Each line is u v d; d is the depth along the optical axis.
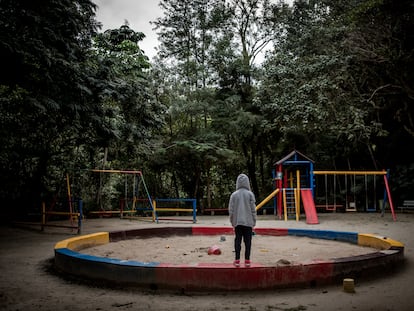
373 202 19.72
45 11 9.45
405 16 13.98
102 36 17.09
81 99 10.89
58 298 4.29
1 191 14.46
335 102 15.27
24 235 10.23
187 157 18.86
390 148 19.30
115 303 4.08
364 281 4.96
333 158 20.80
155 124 15.53
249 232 5.51
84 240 7.78
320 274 4.76
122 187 19.89
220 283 4.48
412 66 14.79
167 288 4.54
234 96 18.73
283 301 4.11
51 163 15.57
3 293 4.52
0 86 10.73
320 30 15.74
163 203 20.64
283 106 15.91
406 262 6.15
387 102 16.84
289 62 16.09
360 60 14.81
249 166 21.25
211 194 22.55
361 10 13.98
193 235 10.32
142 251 7.37
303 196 14.11
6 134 12.88
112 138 13.38
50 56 9.07
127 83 13.00
